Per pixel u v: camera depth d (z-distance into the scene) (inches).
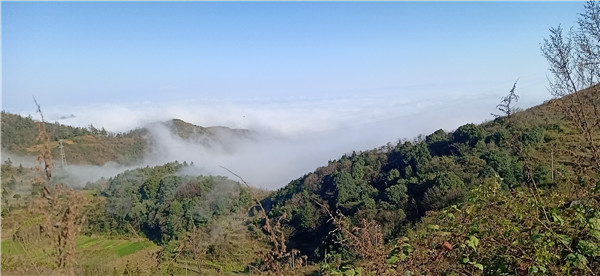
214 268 232.4
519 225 109.3
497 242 107.5
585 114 110.5
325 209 159.3
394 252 110.4
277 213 892.6
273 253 140.6
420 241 112.0
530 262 102.5
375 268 112.0
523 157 128.7
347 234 139.6
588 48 111.0
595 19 110.0
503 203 117.4
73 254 127.5
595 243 98.4
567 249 100.8
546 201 115.4
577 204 107.0
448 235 110.9
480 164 856.9
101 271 215.2
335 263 136.7
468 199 121.5
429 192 842.2
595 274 94.2
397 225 819.4
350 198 1107.3
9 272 116.3
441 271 107.1
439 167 982.4
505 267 105.0
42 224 124.3
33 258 123.1
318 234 769.6
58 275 121.2
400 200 914.7
